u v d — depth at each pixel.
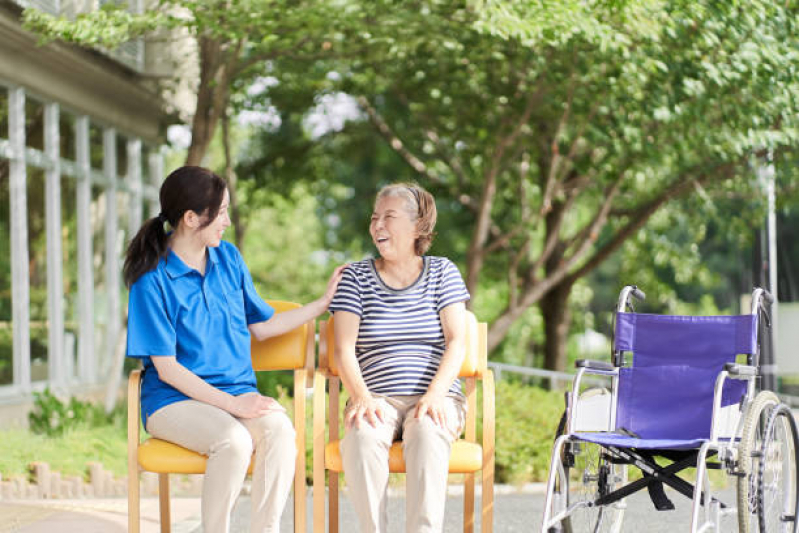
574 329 20.59
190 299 3.80
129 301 3.73
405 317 3.96
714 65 8.40
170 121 12.57
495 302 20.30
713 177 10.76
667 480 3.99
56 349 9.84
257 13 7.86
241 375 3.86
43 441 7.30
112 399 9.37
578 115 9.80
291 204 16.17
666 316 4.45
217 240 3.83
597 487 4.28
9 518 5.11
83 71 10.05
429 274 4.02
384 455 3.60
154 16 8.01
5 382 8.80
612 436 4.03
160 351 3.68
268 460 3.60
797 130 8.66
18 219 9.07
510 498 6.30
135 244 3.77
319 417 3.79
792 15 8.41
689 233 15.52
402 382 3.89
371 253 18.84
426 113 12.53
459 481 6.76
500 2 7.70
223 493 3.54
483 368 4.00
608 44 7.89
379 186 17.98
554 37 7.93
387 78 11.73
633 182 11.84
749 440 3.74
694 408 4.37
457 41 9.31
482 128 11.68
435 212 4.04
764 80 8.24
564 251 13.39
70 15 9.31
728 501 5.99
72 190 10.37
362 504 3.56
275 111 13.39
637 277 17.66
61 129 10.07
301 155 15.05
